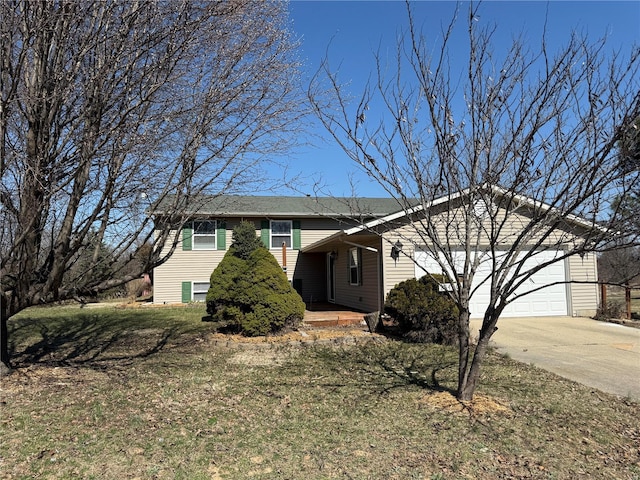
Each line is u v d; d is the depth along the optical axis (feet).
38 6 17.87
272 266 31.60
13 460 12.62
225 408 16.98
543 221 15.51
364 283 45.65
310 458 12.89
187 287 58.29
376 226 38.52
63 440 13.97
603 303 39.83
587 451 13.55
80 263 21.50
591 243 14.24
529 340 30.35
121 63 18.90
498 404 17.21
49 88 18.98
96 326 38.11
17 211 18.69
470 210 16.78
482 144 15.99
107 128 18.38
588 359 24.95
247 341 29.22
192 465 12.42
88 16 18.54
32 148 18.60
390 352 26.50
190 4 18.20
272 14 19.95
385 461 12.73
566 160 14.08
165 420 15.70
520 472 12.23
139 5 18.25
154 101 19.04
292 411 16.62
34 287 20.90
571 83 14.20
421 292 29.50
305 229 62.75
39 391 18.93
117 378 21.12
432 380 20.62
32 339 32.01
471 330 33.86
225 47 19.43
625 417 16.28
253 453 13.16
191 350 27.73
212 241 59.31
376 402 17.53
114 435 14.35
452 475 12.01
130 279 21.62
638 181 12.67
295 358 25.35
